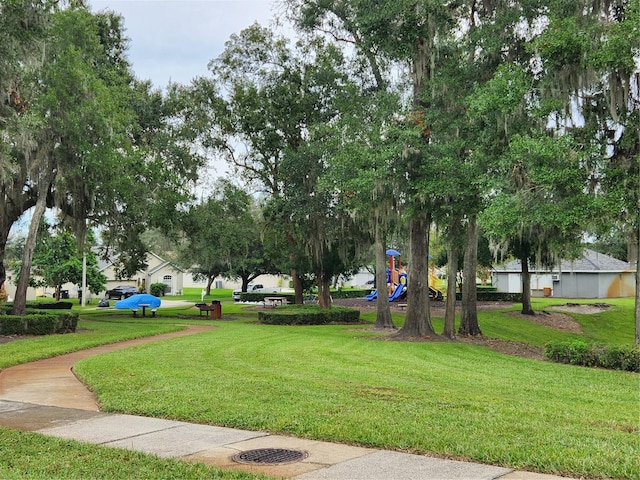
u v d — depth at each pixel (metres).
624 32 14.36
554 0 16.80
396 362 14.44
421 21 19.03
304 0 26.77
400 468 5.60
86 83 22.33
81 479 5.39
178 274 82.75
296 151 29.88
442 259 45.78
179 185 28.72
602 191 16.20
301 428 7.12
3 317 20.59
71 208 26.72
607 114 16.66
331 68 27.73
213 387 10.06
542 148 15.05
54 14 22.34
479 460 5.82
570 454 5.84
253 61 30.53
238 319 33.47
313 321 29.55
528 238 25.45
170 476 5.44
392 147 18.22
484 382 11.50
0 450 6.41
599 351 15.27
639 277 16.42
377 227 22.58
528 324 32.34
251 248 54.97
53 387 10.95
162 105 32.97
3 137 18.62
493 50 18.14
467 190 17.80
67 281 54.66
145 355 14.83
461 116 19.14
